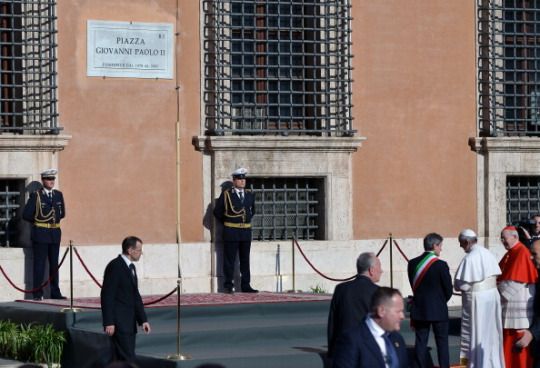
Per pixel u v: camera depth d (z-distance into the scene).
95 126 20.80
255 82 21.86
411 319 16.47
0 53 20.41
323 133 22.34
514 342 16.62
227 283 21.05
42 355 17.05
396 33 22.83
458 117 23.27
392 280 21.66
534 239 19.39
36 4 20.39
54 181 20.03
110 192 20.88
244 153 21.64
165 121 21.27
